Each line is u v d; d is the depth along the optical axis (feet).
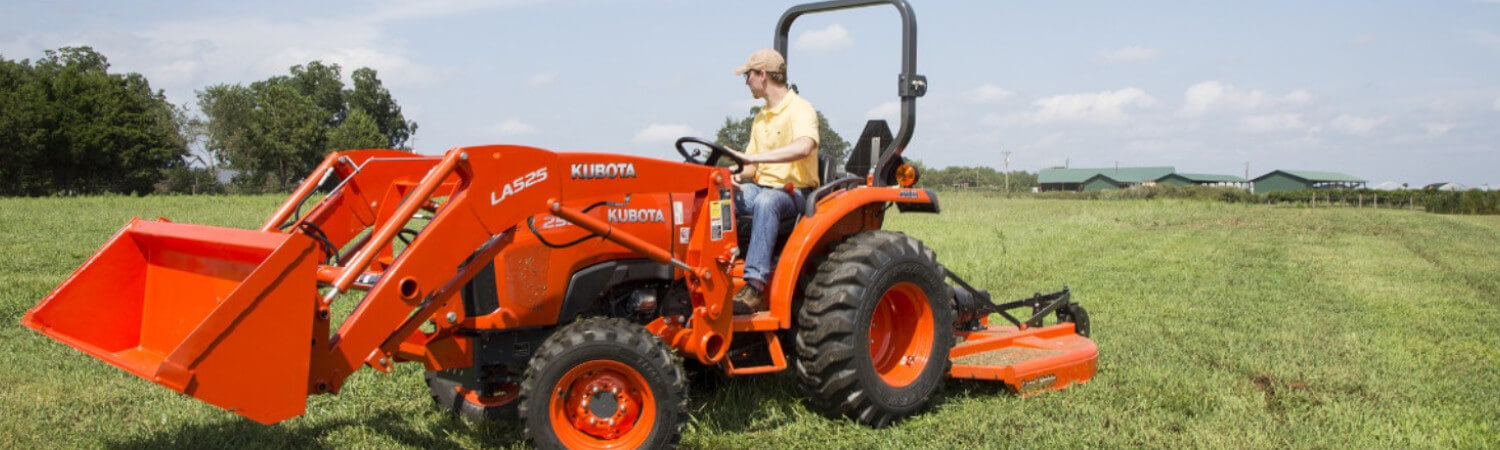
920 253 16.63
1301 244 52.49
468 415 15.51
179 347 10.75
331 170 14.62
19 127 163.53
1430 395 17.81
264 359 11.23
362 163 14.92
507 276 13.56
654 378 13.42
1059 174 332.80
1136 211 85.30
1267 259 43.11
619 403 13.48
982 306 20.27
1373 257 45.32
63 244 39.58
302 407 11.49
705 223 14.83
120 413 15.67
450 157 12.37
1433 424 15.93
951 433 15.48
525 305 13.76
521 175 13.02
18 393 16.52
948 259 40.91
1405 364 20.29
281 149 207.92
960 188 231.50
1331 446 14.83
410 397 17.02
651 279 15.10
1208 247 48.98
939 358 16.88
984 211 84.48
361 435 14.96
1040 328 20.54
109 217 57.52
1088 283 33.81
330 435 14.92
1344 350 21.79
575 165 13.61
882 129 17.93
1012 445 14.84
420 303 12.70
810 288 15.72
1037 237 53.57
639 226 14.44
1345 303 29.45
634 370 13.33
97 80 181.98
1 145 162.91
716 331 14.90
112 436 14.62
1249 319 26.07
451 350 13.78
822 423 15.83
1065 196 160.35
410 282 12.25
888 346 17.10
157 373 10.66
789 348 16.74
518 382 14.99
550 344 13.01
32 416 15.37
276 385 11.32
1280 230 64.64
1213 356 20.89
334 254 13.97
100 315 13.07
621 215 14.24
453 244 12.50
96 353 12.37
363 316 12.00
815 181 16.66
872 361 16.28
